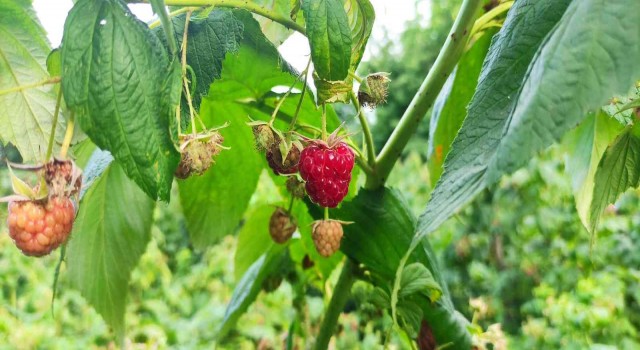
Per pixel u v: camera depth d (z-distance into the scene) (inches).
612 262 21.2
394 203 6.6
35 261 27.8
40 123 4.7
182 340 22.6
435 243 25.9
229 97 7.0
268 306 23.3
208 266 30.8
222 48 4.9
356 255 6.6
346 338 16.8
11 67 4.7
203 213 8.7
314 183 5.0
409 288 6.4
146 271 29.2
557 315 18.3
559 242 23.3
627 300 20.2
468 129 3.8
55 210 4.0
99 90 3.9
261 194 26.5
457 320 6.8
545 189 24.2
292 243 8.8
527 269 24.3
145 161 3.9
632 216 21.6
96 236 7.9
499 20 6.5
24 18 4.6
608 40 3.1
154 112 3.9
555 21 3.8
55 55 4.3
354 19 4.9
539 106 3.1
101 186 7.7
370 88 5.3
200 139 4.5
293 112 7.0
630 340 18.0
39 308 24.6
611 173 5.3
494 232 25.4
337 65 4.4
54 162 4.0
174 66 3.9
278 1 5.6
